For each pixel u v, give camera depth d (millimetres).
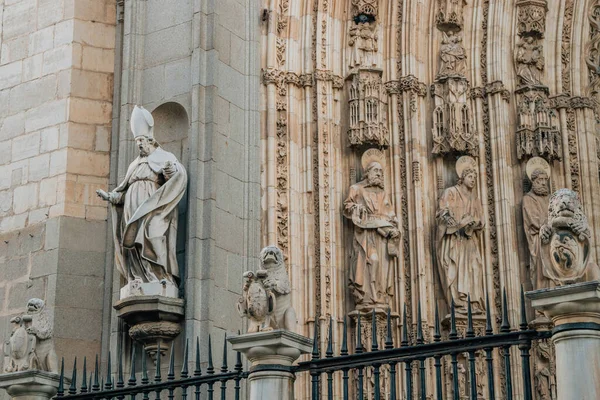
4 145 26594
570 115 27688
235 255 23969
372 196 25812
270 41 26156
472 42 27594
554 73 27953
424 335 25078
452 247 25766
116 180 25438
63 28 26562
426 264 25703
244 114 25297
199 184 23641
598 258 26609
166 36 25422
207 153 23906
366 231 25516
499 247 26125
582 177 27203
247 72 25656
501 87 27156
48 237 25141
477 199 26422
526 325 15758
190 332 22656
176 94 24812
